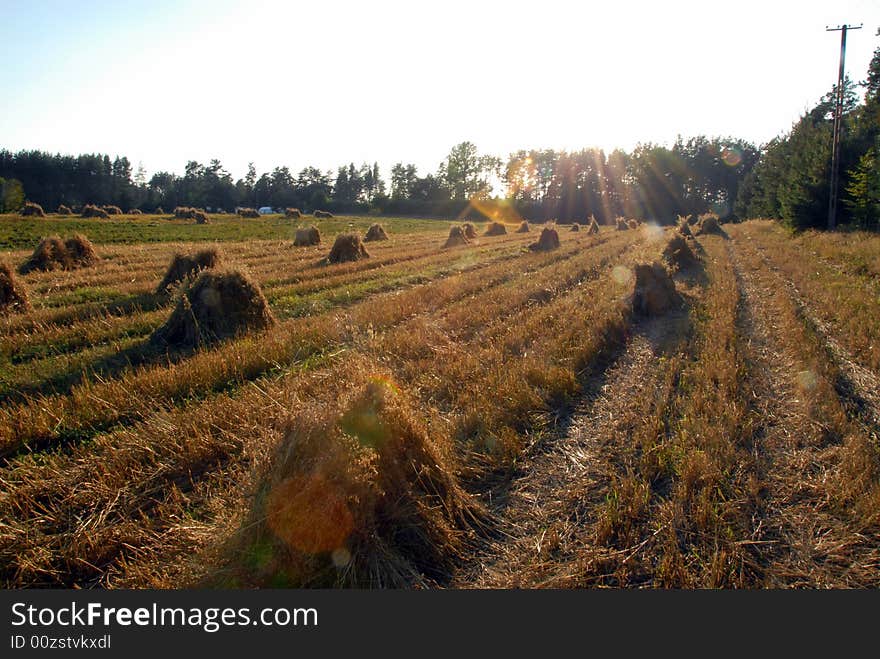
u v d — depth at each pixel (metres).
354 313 11.30
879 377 7.36
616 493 4.55
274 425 5.78
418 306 12.06
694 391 6.85
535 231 52.47
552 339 9.08
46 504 4.75
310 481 3.74
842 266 17.50
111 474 4.98
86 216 67.19
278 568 3.67
